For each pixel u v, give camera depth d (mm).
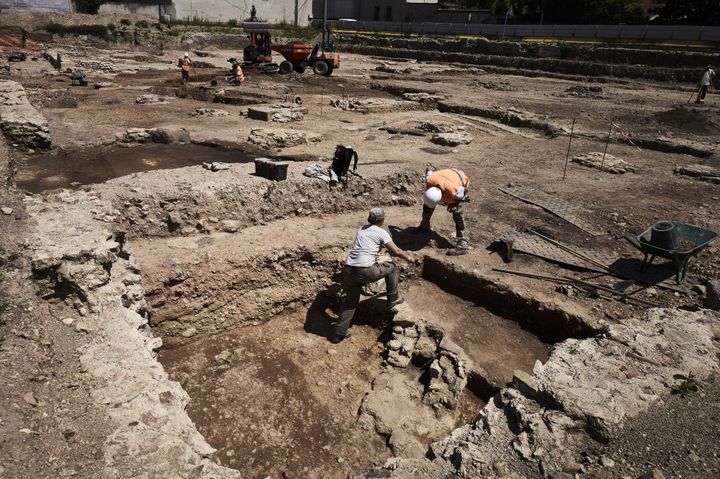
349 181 8703
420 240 7836
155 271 6043
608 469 3480
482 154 12805
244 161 10820
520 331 6410
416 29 47344
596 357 4660
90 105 16141
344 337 6438
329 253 7180
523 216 8875
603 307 6281
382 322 6656
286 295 6906
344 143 12820
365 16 57688
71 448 3215
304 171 8695
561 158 12711
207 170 8445
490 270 7066
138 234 7039
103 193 7035
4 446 3057
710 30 32156
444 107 19062
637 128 16172
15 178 9141
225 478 3238
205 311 6340
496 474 3527
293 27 51500
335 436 4945
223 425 5012
